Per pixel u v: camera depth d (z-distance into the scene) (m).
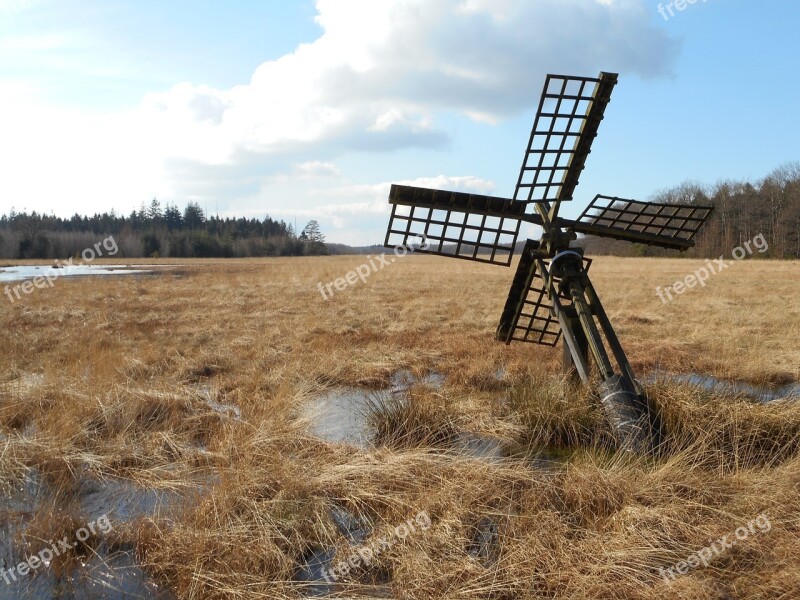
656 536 4.49
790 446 6.41
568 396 7.37
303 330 14.56
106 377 8.81
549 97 6.80
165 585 4.32
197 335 13.75
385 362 11.15
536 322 15.58
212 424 7.57
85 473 6.14
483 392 9.30
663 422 6.68
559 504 5.19
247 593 4.00
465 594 3.97
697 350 12.45
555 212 7.68
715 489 5.21
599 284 28.69
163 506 5.41
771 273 36.06
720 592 3.99
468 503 5.06
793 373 10.41
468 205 7.54
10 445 6.33
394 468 5.69
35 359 11.16
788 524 4.61
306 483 5.43
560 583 4.07
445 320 17.08
